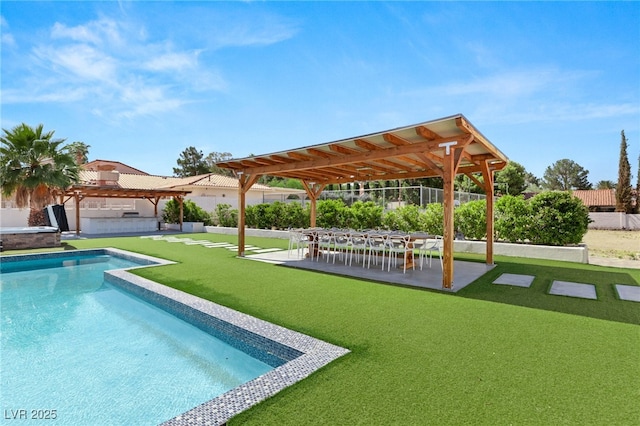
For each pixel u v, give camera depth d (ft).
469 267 28.91
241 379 12.42
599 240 58.65
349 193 64.90
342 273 26.63
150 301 21.20
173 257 34.81
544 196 34.32
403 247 27.84
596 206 119.44
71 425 9.78
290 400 8.96
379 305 17.93
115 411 10.47
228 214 70.54
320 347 12.41
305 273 26.63
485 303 18.22
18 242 43.16
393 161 30.53
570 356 11.69
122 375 12.67
